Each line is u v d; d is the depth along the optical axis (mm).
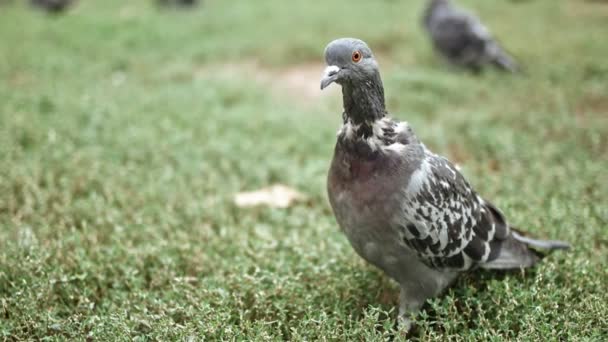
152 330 1235
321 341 1206
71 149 1631
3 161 1567
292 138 1833
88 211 1457
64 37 3201
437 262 1243
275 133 1909
